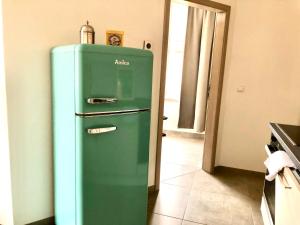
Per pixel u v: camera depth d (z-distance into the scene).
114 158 1.77
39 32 1.84
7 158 1.86
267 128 3.23
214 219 2.38
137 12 2.34
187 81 4.74
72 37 2.00
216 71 3.18
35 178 2.00
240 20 3.16
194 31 4.54
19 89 1.82
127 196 1.89
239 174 3.40
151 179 2.82
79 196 1.69
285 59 3.05
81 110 1.59
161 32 2.55
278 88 3.13
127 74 1.73
